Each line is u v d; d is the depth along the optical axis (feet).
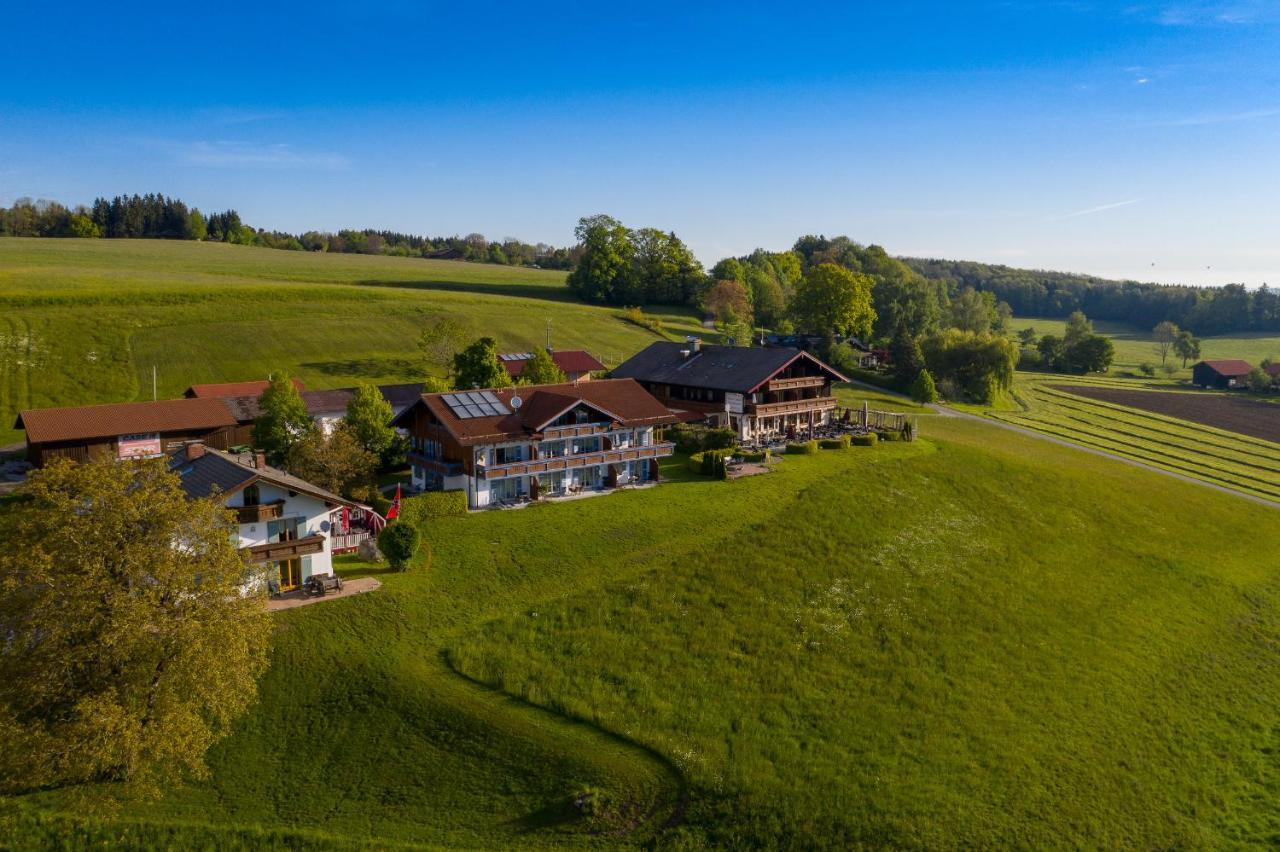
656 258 639.35
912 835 111.65
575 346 462.60
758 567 175.63
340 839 104.37
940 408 390.42
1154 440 353.51
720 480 227.81
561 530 186.39
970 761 127.95
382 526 176.45
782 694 139.54
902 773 123.44
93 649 102.99
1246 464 321.52
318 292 483.51
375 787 113.29
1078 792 124.77
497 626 147.43
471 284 654.12
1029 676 153.58
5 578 103.14
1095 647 166.50
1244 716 151.74
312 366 378.73
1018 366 568.41
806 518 199.21
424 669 134.92
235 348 389.39
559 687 134.51
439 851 103.76
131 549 106.11
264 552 148.77
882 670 149.48
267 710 124.57
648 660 144.15
